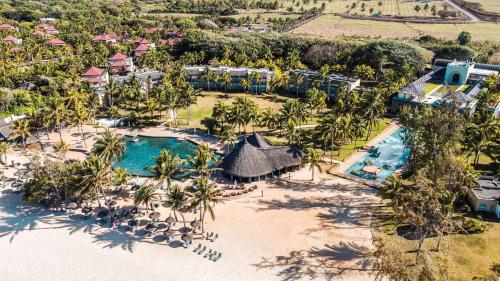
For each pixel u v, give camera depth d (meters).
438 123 85.56
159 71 183.62
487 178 96.88
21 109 144.50
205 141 126.62
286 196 96.06
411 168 93.94
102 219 86.81
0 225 84.81
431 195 70.38
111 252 76.69
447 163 78.81
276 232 82.44
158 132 133.50
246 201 93.81
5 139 120.88
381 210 89.69
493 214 87.38
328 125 111.88
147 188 84.31
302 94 174.38
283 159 105.69
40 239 80.50
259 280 69.56
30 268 72.50
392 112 152.00
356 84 166.25
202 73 171.75
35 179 90.31
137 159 116.38
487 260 72.56
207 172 91.12
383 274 64.12
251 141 113.12
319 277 70.12
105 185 95.75
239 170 100.56
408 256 70.81
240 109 125.00
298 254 76.00
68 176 90.56
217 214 88.75
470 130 106.19
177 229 83.56
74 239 80.56
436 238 79.00
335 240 79.75
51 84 159.88
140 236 81.62
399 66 187.50
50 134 131.75
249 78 174.88
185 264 73.62
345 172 107.56
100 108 153.12
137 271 71.75
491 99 139.75
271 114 128.12
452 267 70.56
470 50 194.00
